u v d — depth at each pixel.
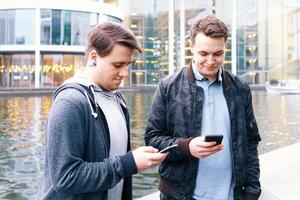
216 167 2.28
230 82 2.36
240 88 2.38
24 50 38.78
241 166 2.29
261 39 48.47
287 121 15.02
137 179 6.60
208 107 2.31
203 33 2.18
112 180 1.65
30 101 26.05
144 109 20.20
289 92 34.91
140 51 1.77
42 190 1.69
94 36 1.71
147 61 47.97
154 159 1.70
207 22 2.19
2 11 38.97
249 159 2.41
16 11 38.69
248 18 48.03
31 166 7.71
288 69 49.03
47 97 30.47
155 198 4.23
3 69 39.84
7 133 12.10
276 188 4.26
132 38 1.71
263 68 48.59
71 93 1.68
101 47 1.69
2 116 16.89
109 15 41.88
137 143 10.19
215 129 2.29
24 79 39.28
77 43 39.62
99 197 1.70
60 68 39.62
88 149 1.69
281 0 48.72
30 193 5.99
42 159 8.34
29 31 38.69
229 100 2.32
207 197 2.26
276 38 48.81
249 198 2.36
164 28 48.19
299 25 49.03
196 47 2.23
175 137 2.32
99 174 1.62
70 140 1.62
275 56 48.78
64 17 39.09
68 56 39.81
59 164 1.61
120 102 1.94
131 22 48.12
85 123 1.68
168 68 47.91
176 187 2.31
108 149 1.77
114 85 1.78
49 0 38.47
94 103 1.72
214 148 1.99
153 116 2.41
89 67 1.78
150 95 33.75
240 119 2.33
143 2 48.06
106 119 1.77
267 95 33.81
